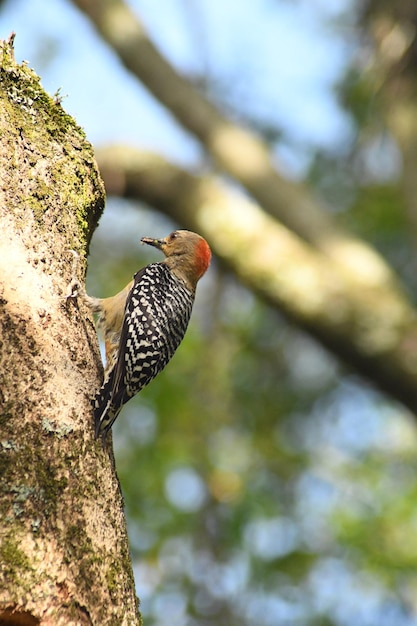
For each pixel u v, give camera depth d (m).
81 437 6.16
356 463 16.69
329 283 14.35
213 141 16.59
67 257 6.77
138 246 18.25
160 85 16.84
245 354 18.30
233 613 14.02
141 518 14.48
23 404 6.03
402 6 15.64
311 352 18.78
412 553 14.48
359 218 18.56
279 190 16.03
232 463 16.34
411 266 18.39
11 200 6.59
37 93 7.09
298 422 18.23
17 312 6.27
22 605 5.48
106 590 5.83
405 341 13.79
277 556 14.41
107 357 8.06
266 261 14.59
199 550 14.48
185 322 8.36
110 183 15.23
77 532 5.85
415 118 15.61
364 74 16.72
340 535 14.70
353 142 18.12
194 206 15.12
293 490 16.23
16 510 5.70
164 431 15.57
